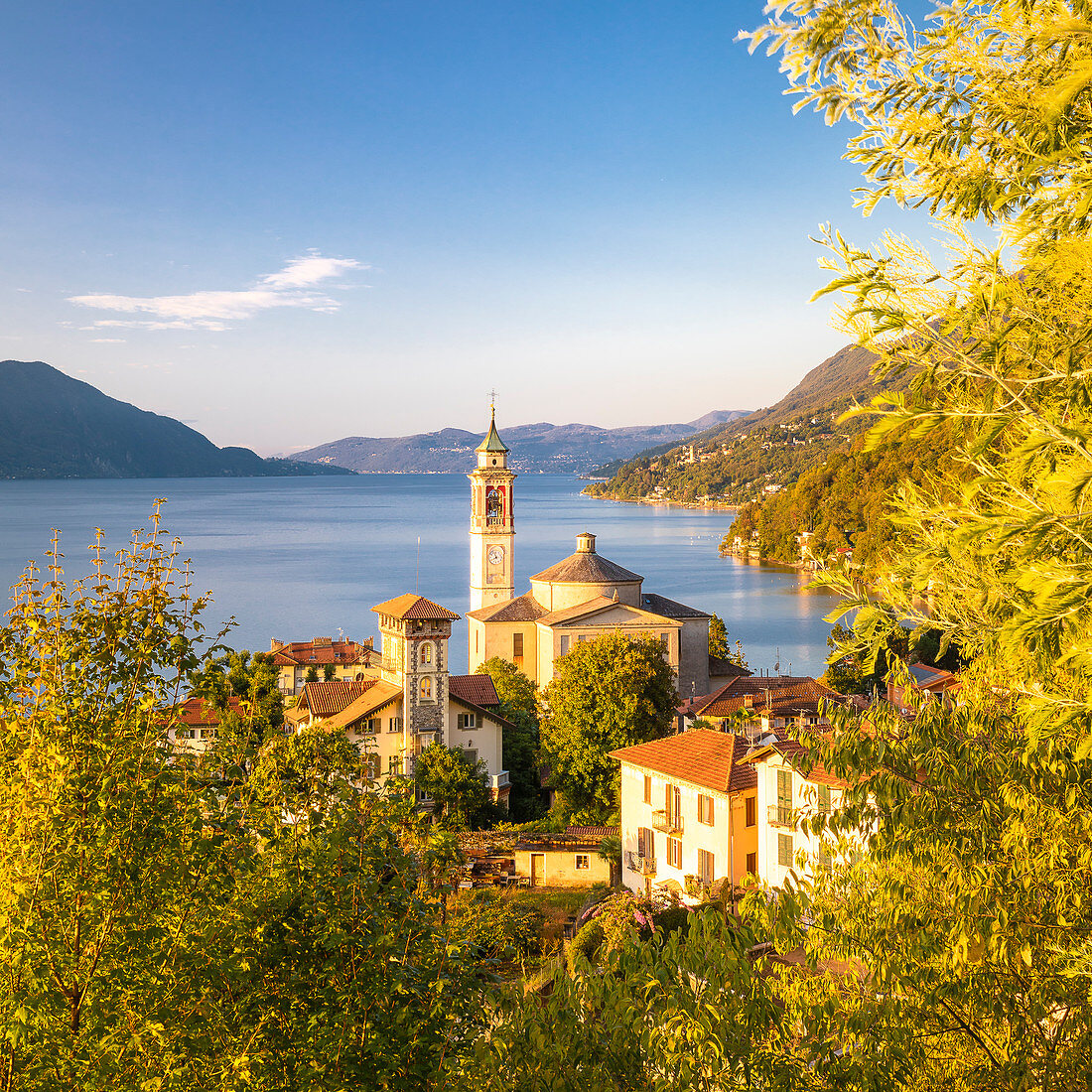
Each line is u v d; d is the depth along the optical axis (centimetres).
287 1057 1321
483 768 7119
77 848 1195
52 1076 1095
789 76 766
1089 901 1124
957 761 1248
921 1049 1166
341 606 19775
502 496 11988
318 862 1416
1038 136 668
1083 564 593
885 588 856
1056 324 684
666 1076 1039
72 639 1350
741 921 1362
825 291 710
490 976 1466
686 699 10156
